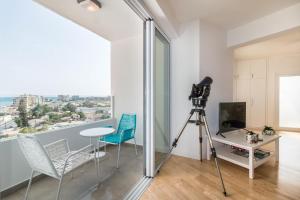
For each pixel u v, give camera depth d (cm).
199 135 270
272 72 523
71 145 258
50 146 192
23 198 175
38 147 142
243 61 561
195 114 276
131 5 179
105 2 224
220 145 303
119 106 377
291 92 517
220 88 315
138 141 358
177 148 299
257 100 544
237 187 196
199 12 253
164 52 284
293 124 516
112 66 383
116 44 378
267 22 265
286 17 243
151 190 190
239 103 301
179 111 296
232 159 240
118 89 378
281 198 175
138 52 350
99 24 291
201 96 222
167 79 296
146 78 218
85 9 238
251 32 288
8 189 180
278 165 256
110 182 210
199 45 275
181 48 291
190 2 226
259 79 541
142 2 176
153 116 218
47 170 153
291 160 276
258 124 543
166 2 212
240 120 302
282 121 529
